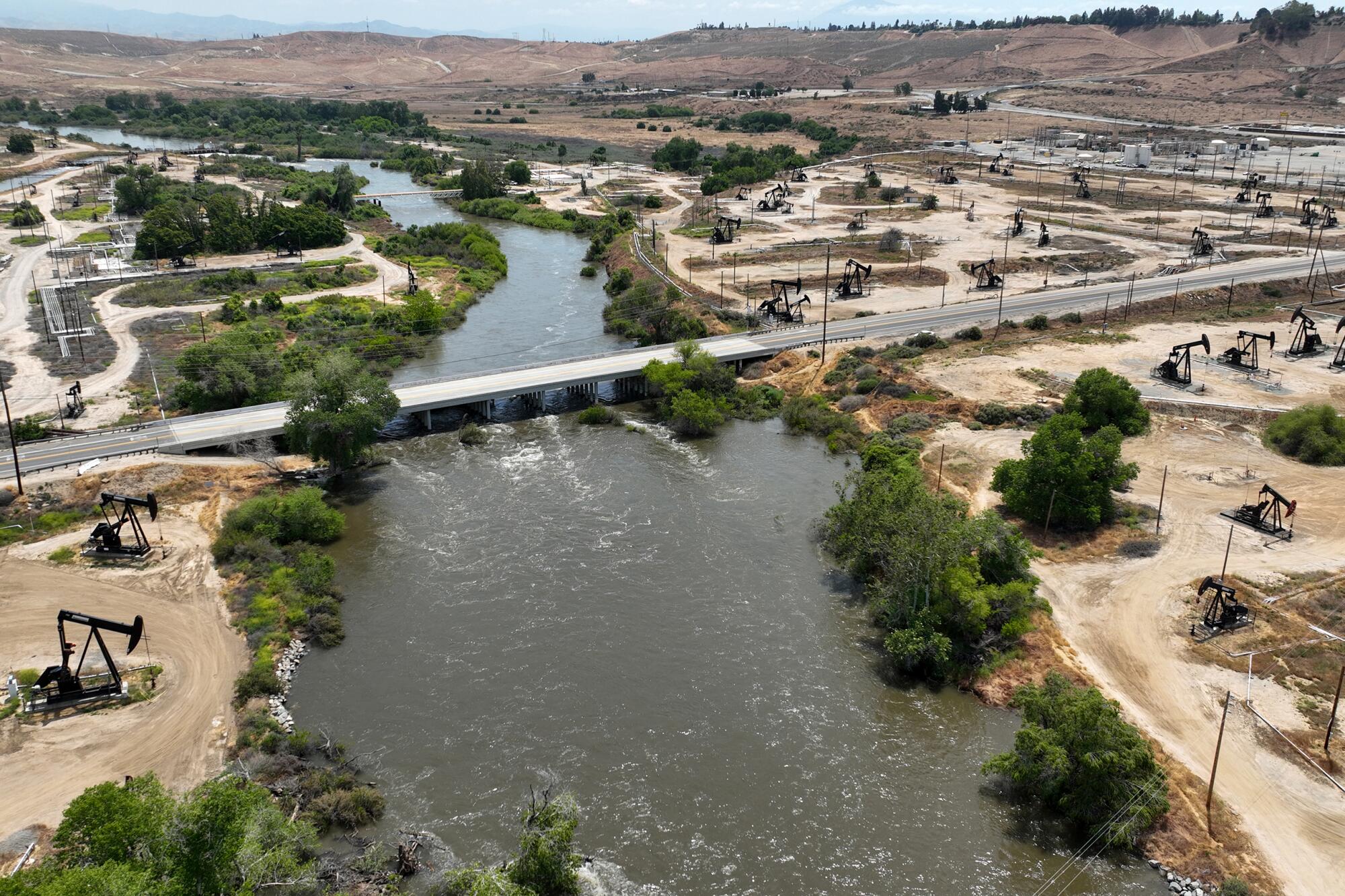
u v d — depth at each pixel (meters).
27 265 188.00
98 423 110.94
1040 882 54.16
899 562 75.12
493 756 63.47
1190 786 59.28
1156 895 53.00
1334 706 63.72
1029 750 59.16
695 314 158.75
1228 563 83.38
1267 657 71.00
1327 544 86.06
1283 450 105.81
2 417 111.06
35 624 74.81
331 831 56.72
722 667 73.00
